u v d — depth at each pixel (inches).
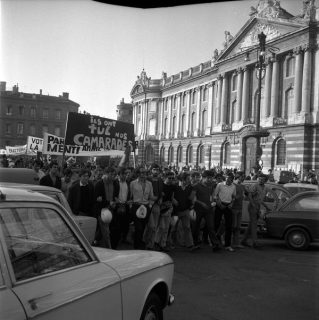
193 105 2428.6
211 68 2201.0
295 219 454.0
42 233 120.1
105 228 370.0
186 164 2315.5
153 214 405.7
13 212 112.2
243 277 317.7
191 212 429.7
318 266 362.0
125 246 427.8
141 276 152.3
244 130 1812.3
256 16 1733.5
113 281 135.3
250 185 520.4
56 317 109.1
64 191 423.2
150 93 2554.1
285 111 1669.5
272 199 538.9
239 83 1920.5
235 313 233.6
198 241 443.5
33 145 1082.7
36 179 308.0
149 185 399.2
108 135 530.0
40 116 1973.4
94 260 138.9
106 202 373.4
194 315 228.8
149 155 2242.9
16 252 109.0
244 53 1847.9
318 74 1524.4
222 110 2032.5
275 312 234.8
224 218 442.3
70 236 132.0
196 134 2347.4
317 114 1523.1
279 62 1695.4
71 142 494.3
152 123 2544.3
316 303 250.5
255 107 1820.9
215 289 282.0
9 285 102.1
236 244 451.8
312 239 447.8
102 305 128.6
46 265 118.0
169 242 430.3
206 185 431.2
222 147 2022.6
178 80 2519.7
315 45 1542.8
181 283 294.8
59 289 114.3
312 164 1517.0
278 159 1662.2
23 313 99.2
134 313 147.2
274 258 397.4
